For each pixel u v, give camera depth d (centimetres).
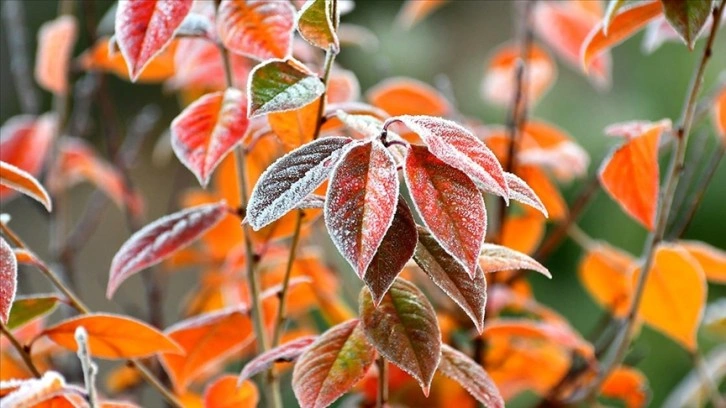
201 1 81
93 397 71
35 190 74
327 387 70
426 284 96
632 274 86
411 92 96
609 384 91
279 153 88
